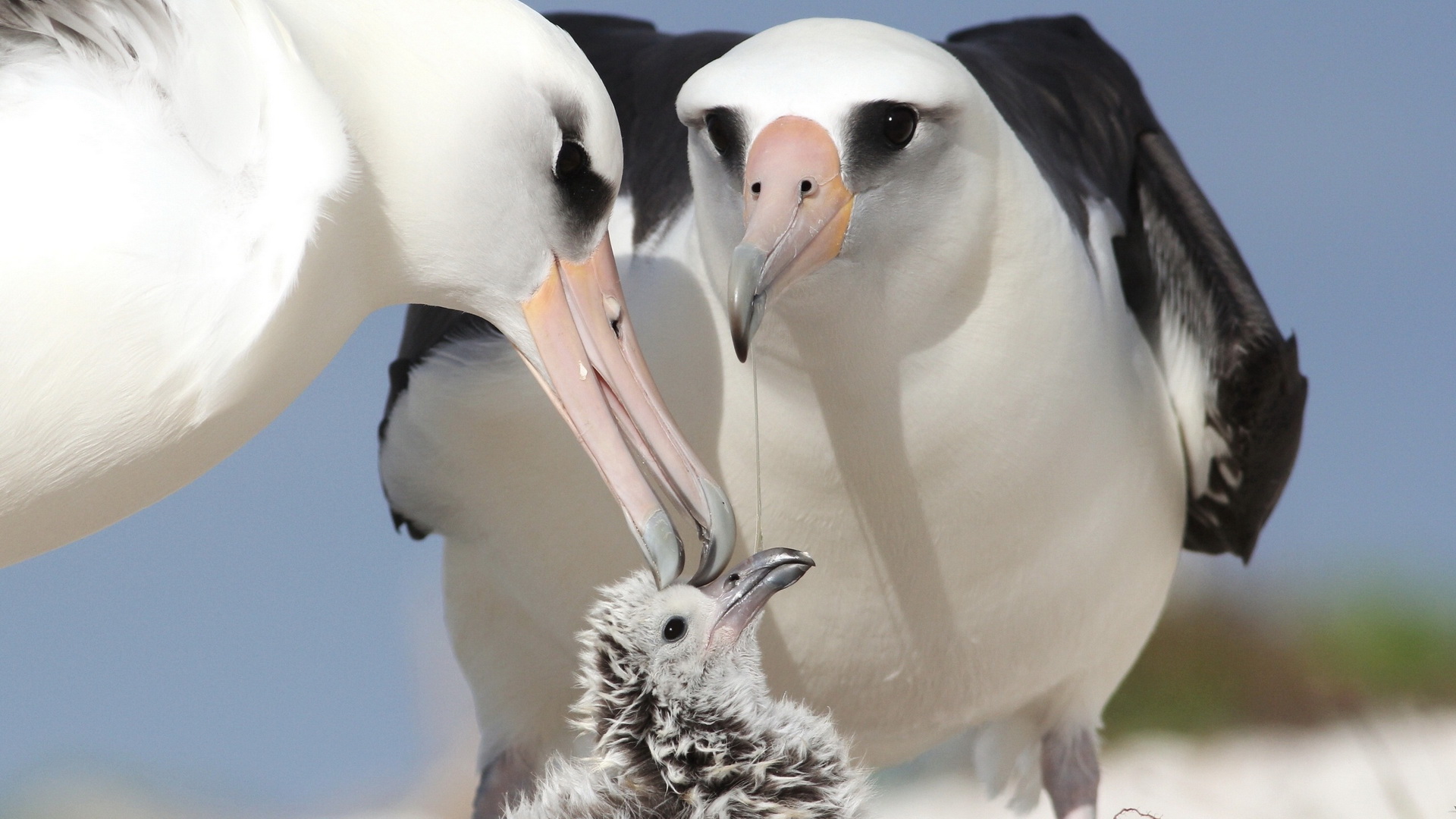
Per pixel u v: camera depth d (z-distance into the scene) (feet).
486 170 28.73
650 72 37.58
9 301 25.26
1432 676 56.24
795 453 32.24
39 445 26.17
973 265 30.78
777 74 29.14
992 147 30.55
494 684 37.52
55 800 58.44
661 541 29.37
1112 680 38.45
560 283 29.84
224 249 25.50
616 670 29.78
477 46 28.55
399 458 36.09
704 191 30.71
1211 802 45.60
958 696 36.22
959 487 32.48
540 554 34.53
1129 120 39.45
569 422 30.14
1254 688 57.36
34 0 25.58
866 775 32.78
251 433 27.53
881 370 31.12
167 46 25.58
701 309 32.42
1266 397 34.76
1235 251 36.40
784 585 30.01
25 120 25.43
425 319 36.63
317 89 25.93
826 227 28.50
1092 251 35.29
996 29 43.21
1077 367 32.55
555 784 31.14
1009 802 40.63
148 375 25.77
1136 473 34.78
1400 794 43.01
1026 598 34.53
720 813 29.37
